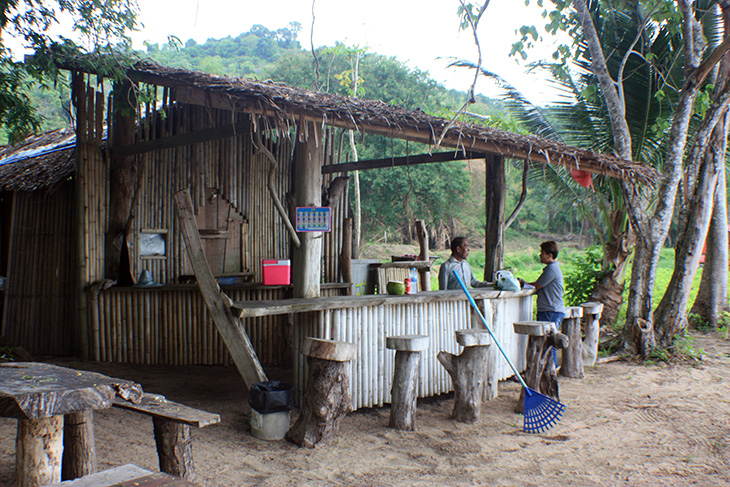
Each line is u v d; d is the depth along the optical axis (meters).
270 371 7.28
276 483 3.55
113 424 4.60
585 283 10.05
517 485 3.66
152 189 7.75
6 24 5.98
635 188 7.96
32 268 7.84
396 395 4.79
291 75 22.83
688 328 9.87
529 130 10.62
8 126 6.81
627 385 6.55
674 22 8.36
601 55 8.32
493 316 6.32
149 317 7.42
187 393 5.89
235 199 8.38
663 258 22.02
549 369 5.64
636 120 9.43
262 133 8.57
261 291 7.62
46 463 2.63
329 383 4.24
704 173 8.08
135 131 7.59
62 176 7.56
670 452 4.33
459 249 6.66
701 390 6.31
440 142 5.39
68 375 2.86
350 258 8.75
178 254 7.97
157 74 5.88
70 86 7.29
